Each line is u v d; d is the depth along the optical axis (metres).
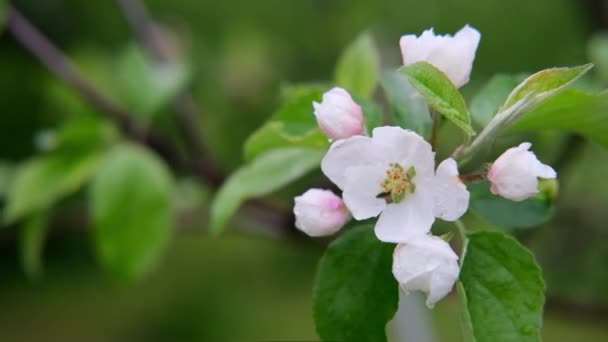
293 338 1.27
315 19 1.06
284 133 0.55
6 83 1.40
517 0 1.20
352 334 0.52
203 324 1.38
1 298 1.54
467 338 0.49
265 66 1.00
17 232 0.98
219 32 1.27
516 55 1.21
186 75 0.76
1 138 1.48
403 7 1.08
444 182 0.48
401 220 0.49
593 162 0.86
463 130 0.49
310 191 0.51
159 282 1.47
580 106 0.52
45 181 0.74
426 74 0.48
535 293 0.49
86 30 1.33
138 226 0.71
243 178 0.60
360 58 0.61
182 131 0.76
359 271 0.52
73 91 0.85
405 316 0.70
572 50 1.14
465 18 1.16
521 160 0.49
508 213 0.55
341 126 0.50
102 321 1.44
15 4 1.18
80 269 1.58
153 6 1.30
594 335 1.11
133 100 0.76
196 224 0.82
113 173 0.71
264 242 1.34
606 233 0.85
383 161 0.49
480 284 0.50
